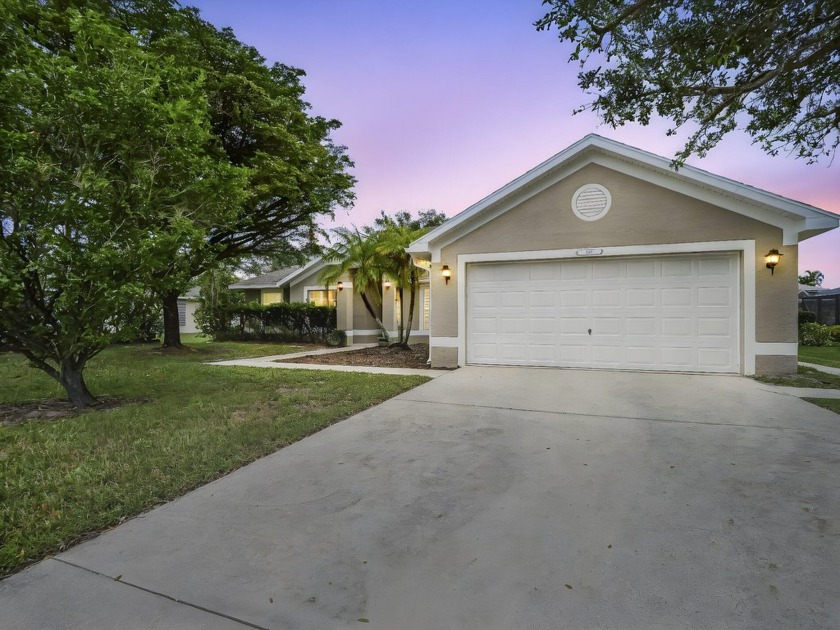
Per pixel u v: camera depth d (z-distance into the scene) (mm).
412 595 2213
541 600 2164
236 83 11820
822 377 8008
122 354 13258
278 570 2426
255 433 4828
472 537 2762
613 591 2223
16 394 7094
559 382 7922
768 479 3561
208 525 2938
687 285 8648
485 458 4172
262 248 16266
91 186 5297
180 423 5273
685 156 6391
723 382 7684
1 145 5012
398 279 14164
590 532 2799
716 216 8320
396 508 3164
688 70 4941
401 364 11031
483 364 9992
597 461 4039
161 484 3533
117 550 2645
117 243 5738
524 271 9688
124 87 5551
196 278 15633
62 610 2105
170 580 2344
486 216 9758
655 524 2883
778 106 5754
